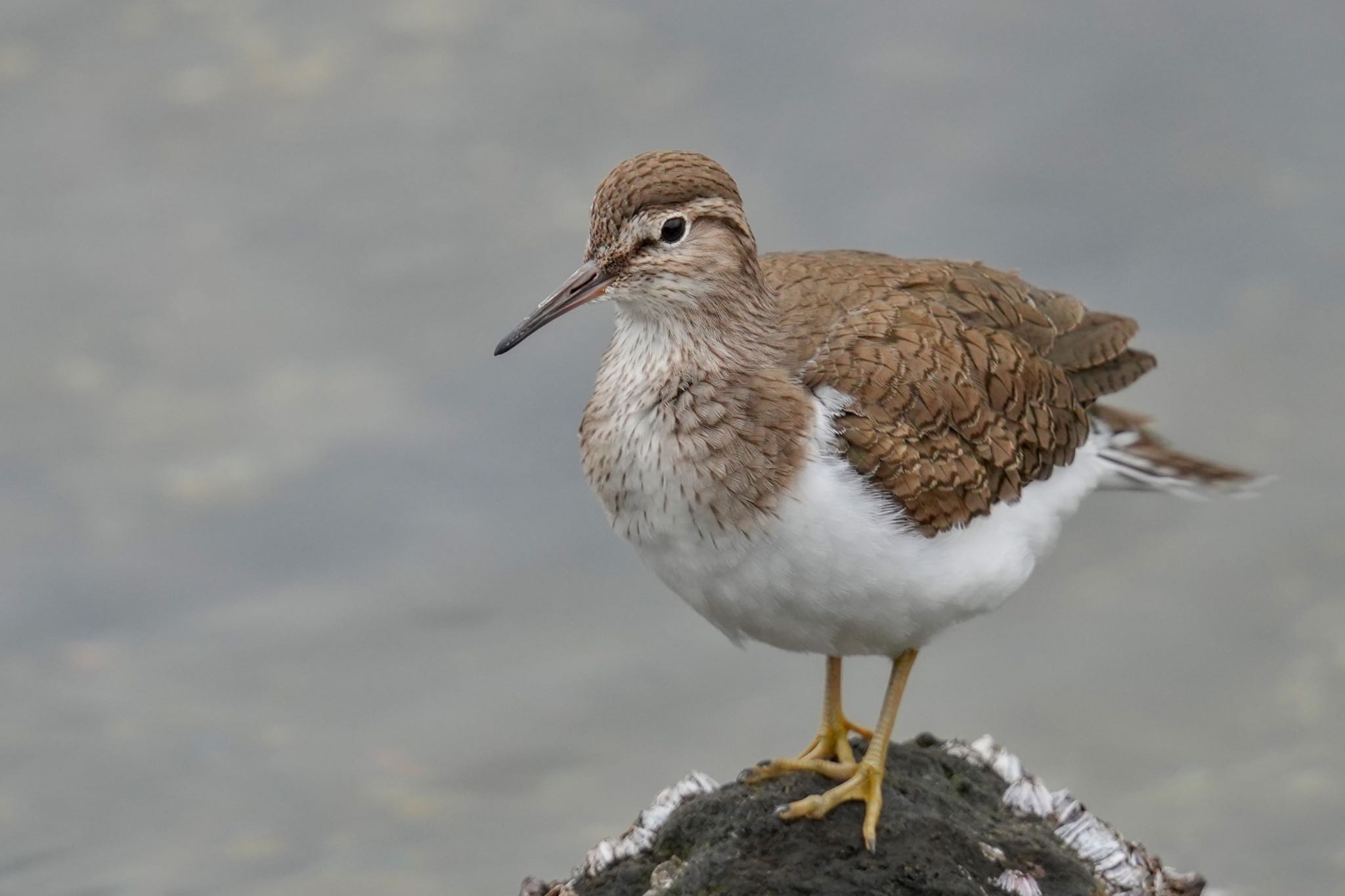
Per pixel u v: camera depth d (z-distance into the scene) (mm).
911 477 9031
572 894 9133
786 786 9273
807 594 8938
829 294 9820
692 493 8883
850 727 10242
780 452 8859
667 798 9656
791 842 8820
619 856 9266
